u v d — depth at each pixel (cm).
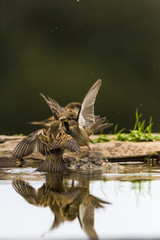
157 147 870
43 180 588
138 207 427
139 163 812
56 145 590
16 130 2080
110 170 695
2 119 2288
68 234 345
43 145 593
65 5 2725
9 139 1009
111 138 1054
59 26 2702
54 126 682
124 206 431
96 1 2744
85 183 559
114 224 371
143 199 459
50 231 352
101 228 360
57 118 755
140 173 654
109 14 2741
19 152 575
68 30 2720
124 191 500
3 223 375
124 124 2317
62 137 600
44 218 388
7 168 719
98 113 2442
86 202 450
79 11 2725
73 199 464
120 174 643
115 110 2459
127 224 370
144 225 366
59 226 366
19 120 2305
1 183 562
